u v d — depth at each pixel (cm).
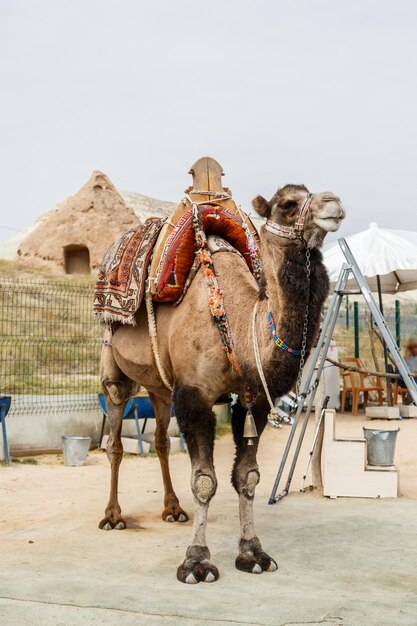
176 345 545
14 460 1036
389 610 436
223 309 516
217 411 1353
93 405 1184
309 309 473
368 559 543
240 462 539
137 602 450
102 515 711
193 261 568
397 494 746
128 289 602
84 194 3559
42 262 3425
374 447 757
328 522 643
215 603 449
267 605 445
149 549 580
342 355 2170
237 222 595
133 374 640
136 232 648
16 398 1236
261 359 494
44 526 662
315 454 799
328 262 1495
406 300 4441
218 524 643
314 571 517
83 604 446
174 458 1089
